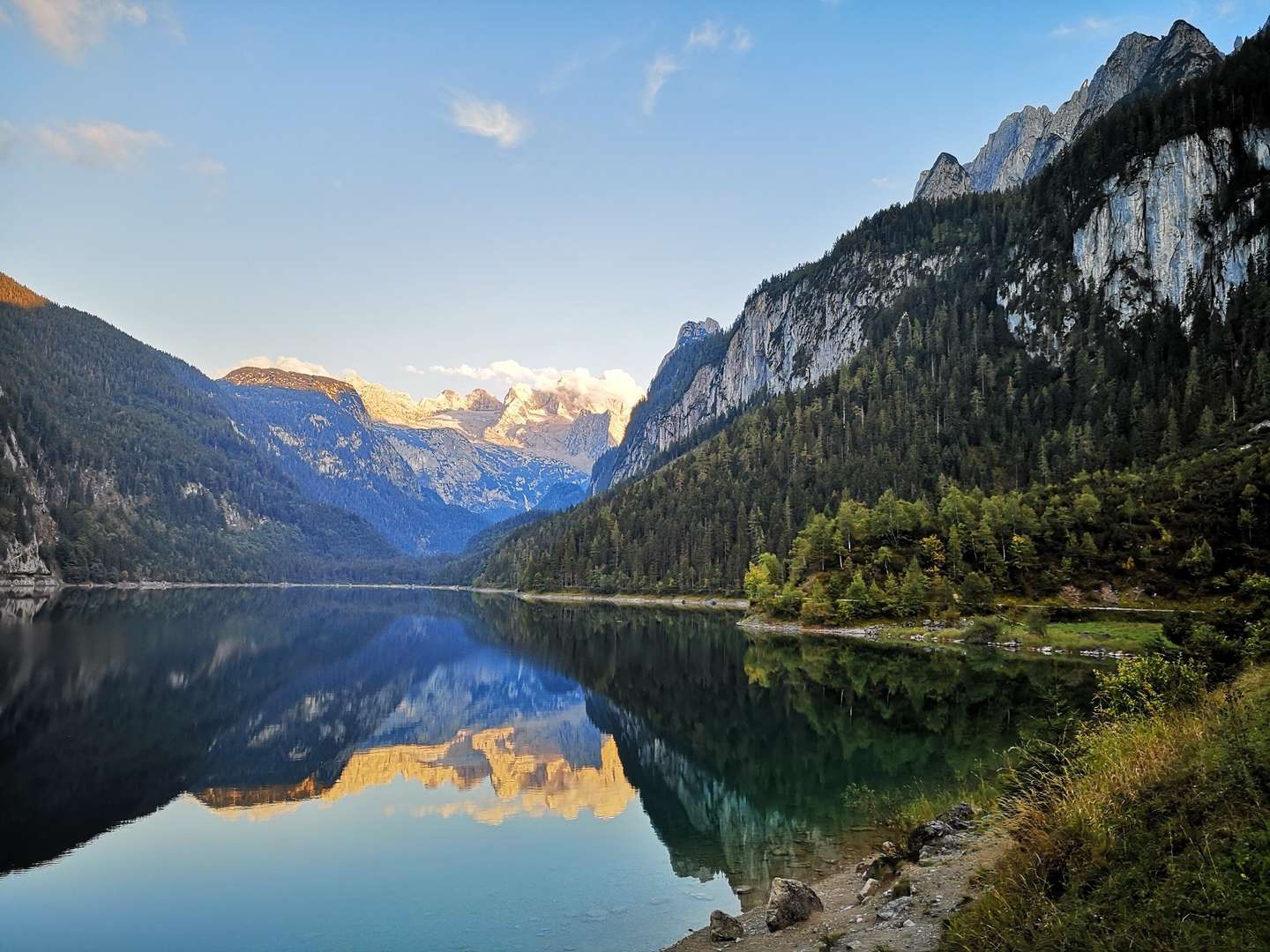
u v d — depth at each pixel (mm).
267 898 26875
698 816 36438
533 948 22484
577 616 178750
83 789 40406
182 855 31453
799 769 44844
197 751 49250
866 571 130125
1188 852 13133
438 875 28922
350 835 34219
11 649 89125
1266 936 10461
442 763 48594
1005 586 116125
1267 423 137125
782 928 20609
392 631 143750
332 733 57094
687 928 23562
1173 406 169625
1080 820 16281
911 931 16953
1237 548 101750
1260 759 14781
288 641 118438
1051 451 184125
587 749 52812
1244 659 27984
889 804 35781
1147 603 103062
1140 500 119812
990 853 21031
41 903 26641
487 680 86000
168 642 105750
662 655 103438
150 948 23109
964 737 49875
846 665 86375
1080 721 27859
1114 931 12109
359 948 22781
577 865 30031
